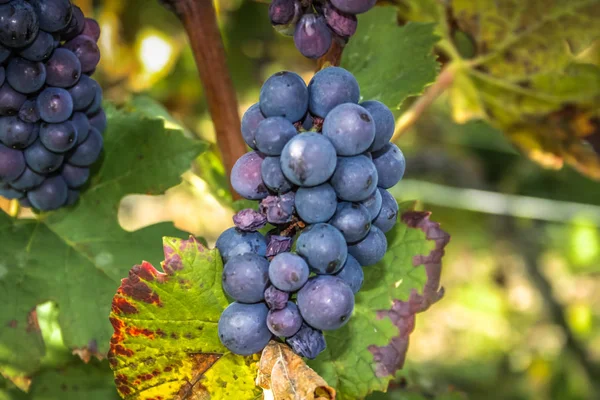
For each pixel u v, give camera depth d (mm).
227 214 476
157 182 412
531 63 477
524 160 1156
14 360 382
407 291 363
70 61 342
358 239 283
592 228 1265
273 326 276
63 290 393
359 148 270
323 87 276
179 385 325
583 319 1251
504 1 455
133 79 726
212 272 314
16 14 315
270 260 283
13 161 355
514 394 1273
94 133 374
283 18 302
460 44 507
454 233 1244
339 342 362
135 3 701
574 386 1110
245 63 843
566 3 446
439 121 1119
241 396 326
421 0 467
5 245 398
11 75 333
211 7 399
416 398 536
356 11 298
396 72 406
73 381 457
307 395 284
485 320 1480
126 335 317
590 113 500
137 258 400
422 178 1087
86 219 409
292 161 263
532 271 1166
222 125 412
